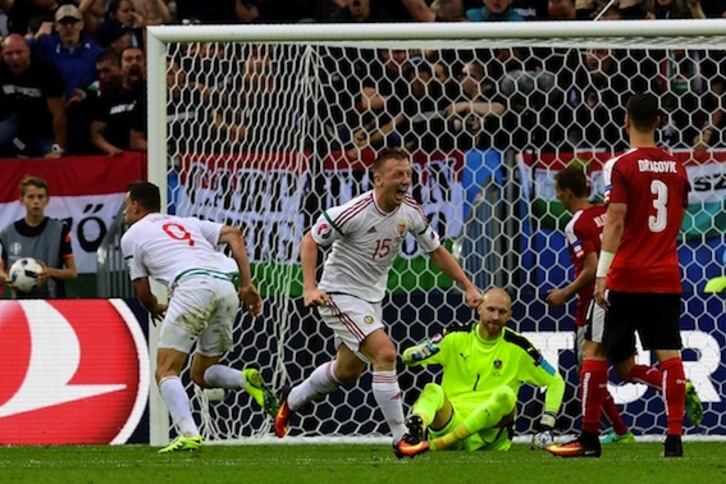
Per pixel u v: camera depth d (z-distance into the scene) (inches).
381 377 822.5
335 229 817.5
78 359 1085.1
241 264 920.3
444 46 1115.9
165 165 1081.4
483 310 957.8
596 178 1186.6
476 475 664.4
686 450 929.5
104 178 1307.8
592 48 1183.6
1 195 1314.0
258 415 1114.1
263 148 1177.4
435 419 924.6
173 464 781.9
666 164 780.0
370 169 1197.7
